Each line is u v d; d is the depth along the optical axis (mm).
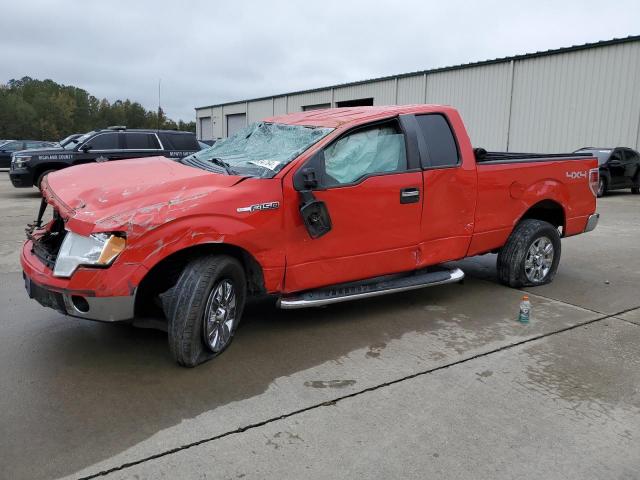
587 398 3404
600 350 4168
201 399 3322
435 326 4645
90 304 3398
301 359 3930
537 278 5910
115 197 3633
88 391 3406
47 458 2717
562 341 4340
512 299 5445
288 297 4266
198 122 52594
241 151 4809
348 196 4258
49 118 97500
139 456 2744
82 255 3393
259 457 2748
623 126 18625
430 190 4754
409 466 2689
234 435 2943
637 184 17203
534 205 5754
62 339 4238
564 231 6094
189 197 3645
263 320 4738
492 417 3160
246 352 4039
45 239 4141
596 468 2691
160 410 3188
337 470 2652
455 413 3197
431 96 26312
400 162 4641
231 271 3834
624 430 3043
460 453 2801
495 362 3918
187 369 3729
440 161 4863
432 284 4895
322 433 2969
